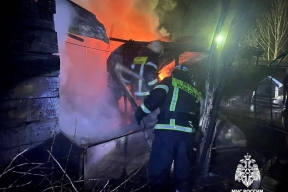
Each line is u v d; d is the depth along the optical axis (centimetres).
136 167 432
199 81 748
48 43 348
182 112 321
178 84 329
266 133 706
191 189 386
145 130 400
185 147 318
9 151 317
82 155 348
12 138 319
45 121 350
